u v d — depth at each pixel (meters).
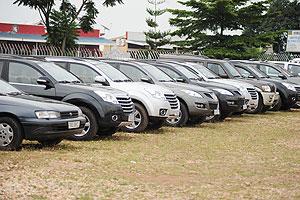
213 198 7.39
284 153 11.66
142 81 15.12
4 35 43.78
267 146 12.63
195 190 7.83
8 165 8.85
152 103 13.73
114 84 13.70
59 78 12.30
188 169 9.41
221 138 13.67
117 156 10.28
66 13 32.91
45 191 7.35
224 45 38.09
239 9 37.44
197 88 15.88
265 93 20.80
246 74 22.19
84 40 47.03
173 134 13.93
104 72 13.85
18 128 10.03
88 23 33.53
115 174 8.68
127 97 12.79
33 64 12.21
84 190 7.51
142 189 7.75
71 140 11.94
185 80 17.05
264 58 36.69
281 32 39.09
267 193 7.82
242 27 39.09
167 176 8.75
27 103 10.16
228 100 17.42
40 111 10.09
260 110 20.92
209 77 18.77
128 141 12.30
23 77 12.15
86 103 11.88
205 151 11.47
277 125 17.47
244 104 18.20
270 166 10.02
